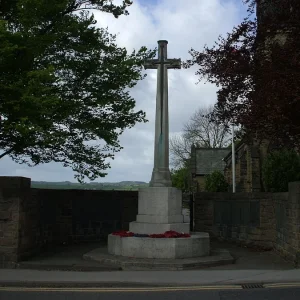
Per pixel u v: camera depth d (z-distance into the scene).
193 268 10.71
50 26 13.29
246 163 33.34
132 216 16.52
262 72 10.80
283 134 11.37
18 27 13.61
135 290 8.33
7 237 11.45
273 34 11.61
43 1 12.30
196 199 17.14
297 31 11.08
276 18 11.50
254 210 15.17
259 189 28.05
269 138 11.83
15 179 11.65
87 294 7.99
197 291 8.19
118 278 9.23
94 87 14.41
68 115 13.47
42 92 11.80
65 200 15.23
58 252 13.34
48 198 14.13
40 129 11.56
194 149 56.53
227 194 16.36
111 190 16.38
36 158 15.05
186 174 66.44
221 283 8.75
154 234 11.62
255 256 13.05
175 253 11.24
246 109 11.56
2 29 11.34
